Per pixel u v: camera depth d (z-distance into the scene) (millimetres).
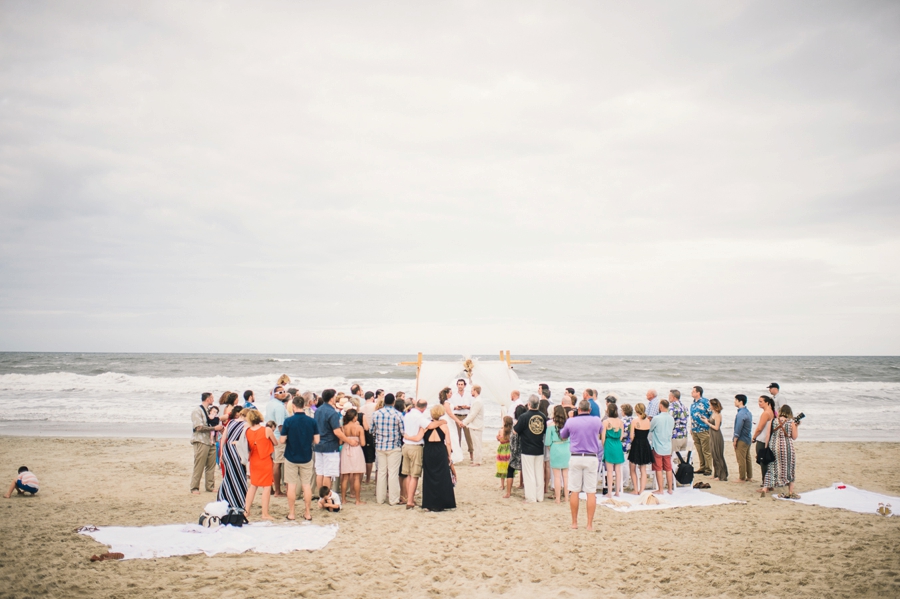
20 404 23016
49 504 8508
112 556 5930
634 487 9359
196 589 5219
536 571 5914
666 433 9188
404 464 8734
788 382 41250
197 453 9445
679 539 6941
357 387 10484
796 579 5578
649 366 58188
